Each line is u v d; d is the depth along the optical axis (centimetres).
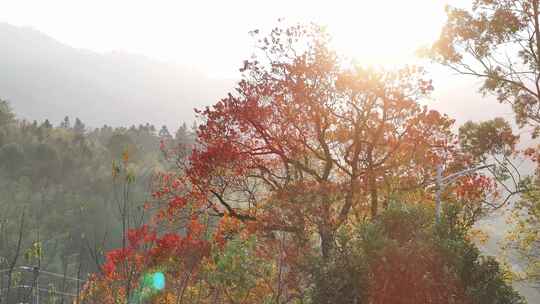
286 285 2092
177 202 2500
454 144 2666
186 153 2702
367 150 2552
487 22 2770
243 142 2609
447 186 2661
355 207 2612
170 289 2262
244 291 2172
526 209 2767
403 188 2511
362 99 2539
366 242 1909
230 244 2136
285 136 2577
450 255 1822
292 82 2545
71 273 6266
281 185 2558
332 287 1842
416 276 1806
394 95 2512
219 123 2559
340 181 2609
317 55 2564
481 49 2797
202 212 2530
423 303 1794
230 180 2606
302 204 2134
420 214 2011
